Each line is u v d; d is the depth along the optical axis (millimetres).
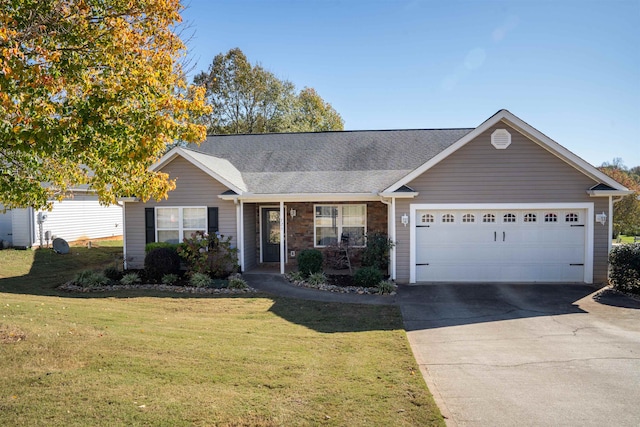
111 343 6496
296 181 15312
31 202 7418
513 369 6152
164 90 8094
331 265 15711
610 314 9508
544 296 11211
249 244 15734
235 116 38719
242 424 4188
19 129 5820
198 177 14773
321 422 4270
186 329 7770
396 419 4367
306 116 42656
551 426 4418
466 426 4414
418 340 7664
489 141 12719
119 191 8219
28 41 6781
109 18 7613
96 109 6273
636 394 5227
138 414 4297
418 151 17000
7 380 5008
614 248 12570
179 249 13539
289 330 7992
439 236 13055
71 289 12508
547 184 12641
